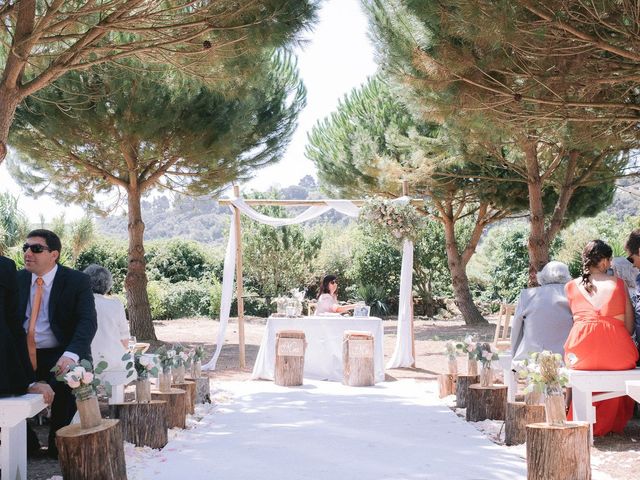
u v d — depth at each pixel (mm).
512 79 6824
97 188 13703
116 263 21250
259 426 6117
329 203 10336
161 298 20531
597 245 5500
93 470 3918
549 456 4055
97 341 5754
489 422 6156
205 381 7363
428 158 14500
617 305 5352
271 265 21719
